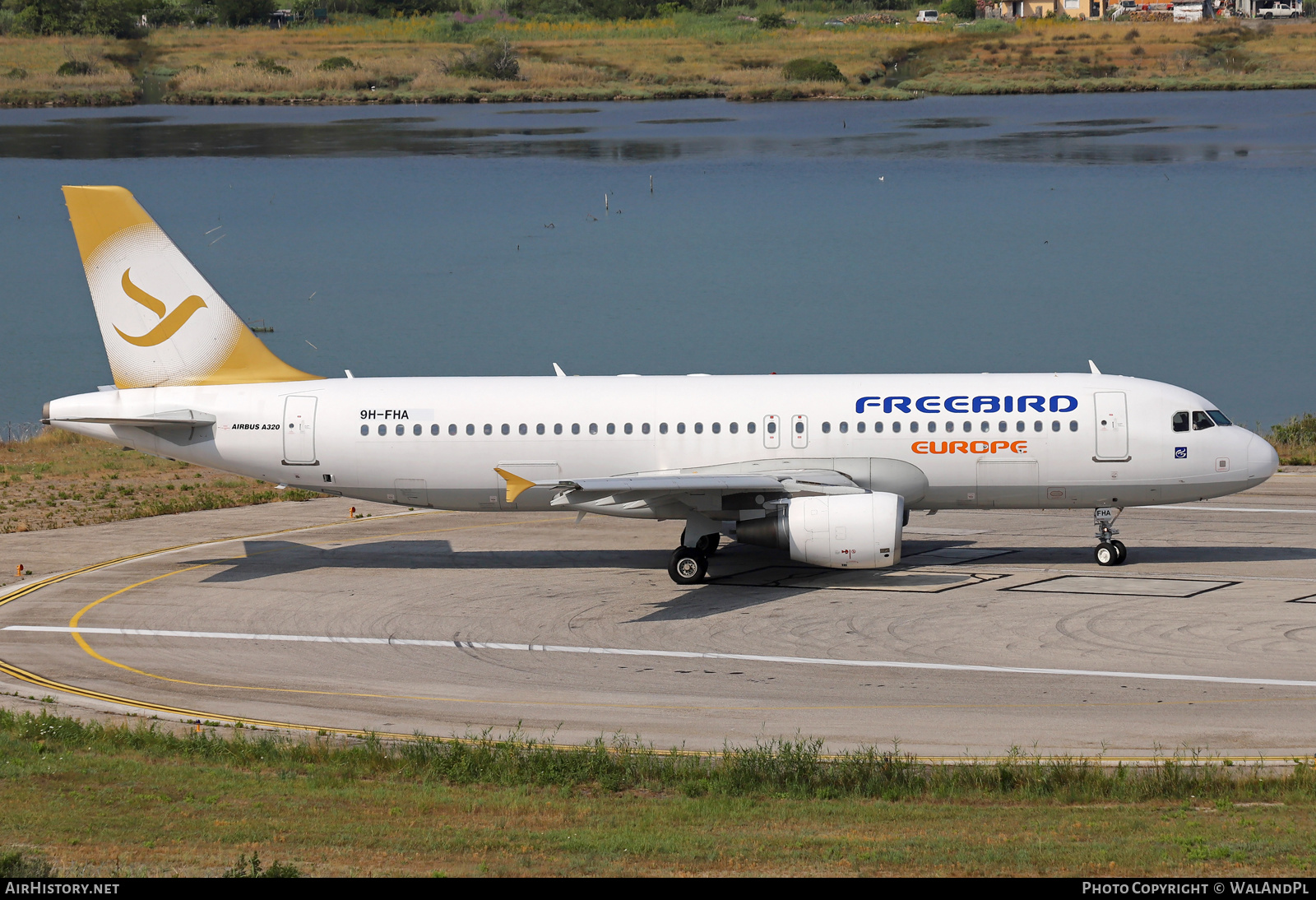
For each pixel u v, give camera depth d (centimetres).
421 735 11075
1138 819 8681
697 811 8881
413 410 16850
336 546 19012
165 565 17938
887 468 16350
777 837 8181
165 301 17050
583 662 13250
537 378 17238
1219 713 11306
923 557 17425
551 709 11838
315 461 16938
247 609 15588
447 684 12644
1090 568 16550
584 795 9444
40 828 8188
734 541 18675
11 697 12356
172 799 9006
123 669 13288
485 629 14550
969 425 16288
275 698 12306
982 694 11975
